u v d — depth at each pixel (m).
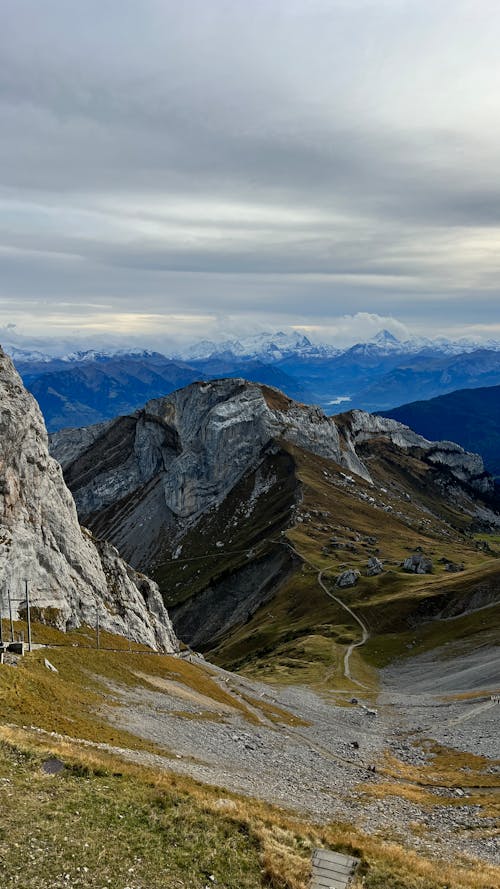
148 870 29.94
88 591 114.31
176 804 37.59
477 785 71.44
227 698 105.62
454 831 52.50
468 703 126.44
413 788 69.56
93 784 37.66
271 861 33.25
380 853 38.88
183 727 72.62
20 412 111.94
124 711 70.19
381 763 82.94
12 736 42.34
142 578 147.75
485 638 181.88
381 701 141.38
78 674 79.88
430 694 144.25
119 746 53.22
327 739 94.62
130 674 91.38
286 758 72.81
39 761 38.94
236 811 38.88
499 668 147.75
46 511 114.56
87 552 121.94
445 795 67.56
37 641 89.69
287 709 116.12
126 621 118.81
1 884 26.27
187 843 33.28
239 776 56.84
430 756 90.69
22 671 63.66
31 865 28.03
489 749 89.38
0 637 83.38
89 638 101.94
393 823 52.88
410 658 182.88
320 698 141.38
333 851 37.19
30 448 113.50
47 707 56.81
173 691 91.88
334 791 62.44
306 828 40.59
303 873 33.19
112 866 29.48
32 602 99.69
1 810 32.00
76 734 52.25
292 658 188.38
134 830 33.22
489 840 49.81
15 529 103.75
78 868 28.61
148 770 44.59
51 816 32.53
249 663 197.38
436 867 39.34
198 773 51.97
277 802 50.50
